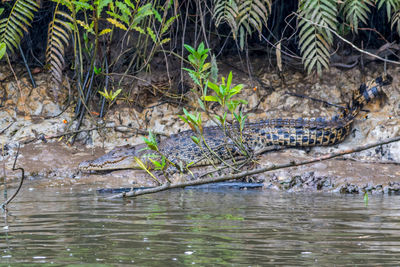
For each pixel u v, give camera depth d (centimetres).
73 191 884
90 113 1187
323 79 1282
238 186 962
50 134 1195
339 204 747
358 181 943
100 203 739
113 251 440
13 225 561
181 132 1153
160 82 1295
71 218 607
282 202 767
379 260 412
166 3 1100
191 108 1245
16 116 1232
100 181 994
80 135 1202
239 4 1066
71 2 1096
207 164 1081
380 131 1124
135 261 407
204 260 411
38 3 1219
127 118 1231
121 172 1061
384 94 1210
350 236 505
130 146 1142
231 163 1066
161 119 1224
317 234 515
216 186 962
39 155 1115
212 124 1197
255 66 1375
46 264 399
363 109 1202
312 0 1002
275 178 977
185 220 595
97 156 1133
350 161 1052
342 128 1112
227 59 1414
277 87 1287
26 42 1404
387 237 501
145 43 1242
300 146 1118
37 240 484
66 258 417
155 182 990
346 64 1309
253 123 1136
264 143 1116
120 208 691
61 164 1084
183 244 467
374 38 1402
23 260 411
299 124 1114
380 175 967
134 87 1282
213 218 611
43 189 906
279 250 445
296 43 1352
